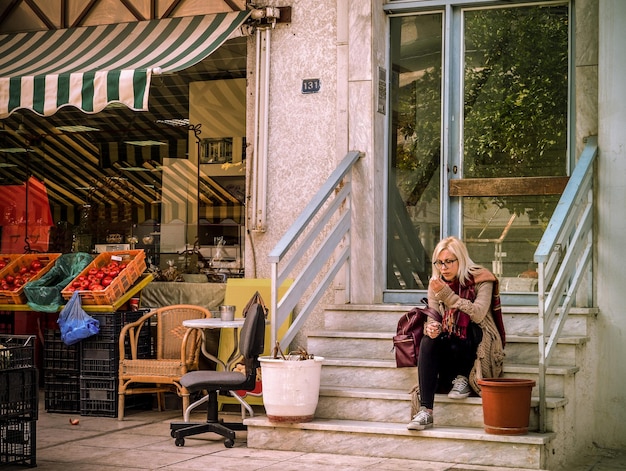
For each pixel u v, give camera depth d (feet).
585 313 23.36
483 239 26.89
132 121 39.19
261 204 28.50
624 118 23.88
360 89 27.04
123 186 40.29
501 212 26.73
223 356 28.17
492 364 21.59
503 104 26.84
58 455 21.52
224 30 28.50
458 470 19.76
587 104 24.89
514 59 26.78
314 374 22.15
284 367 21.86
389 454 21.15
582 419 23.04
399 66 28.04
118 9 31.22
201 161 34.99
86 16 31.63
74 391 27.81
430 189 27.55
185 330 27.76
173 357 27.71
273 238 28.58
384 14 27.91
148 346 28.35
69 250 35.58
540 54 26.55
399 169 27.91
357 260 26.94
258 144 28.66
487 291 21.53
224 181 34.50
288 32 28.50
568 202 22.06
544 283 20.92
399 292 27.40
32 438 20.33
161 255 32.07
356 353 24.67
